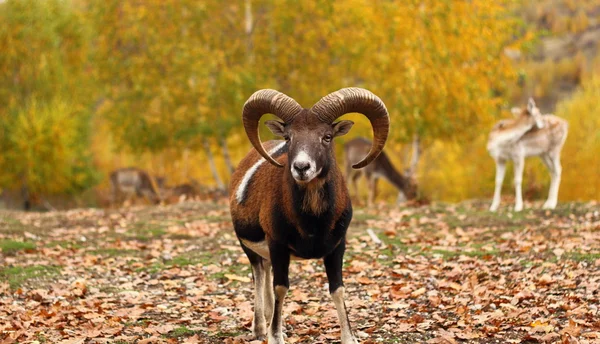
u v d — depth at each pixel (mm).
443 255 10820
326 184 6215
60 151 29078
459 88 24016
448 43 23938
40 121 28500
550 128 14922
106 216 16344
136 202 29453
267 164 6930
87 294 9242
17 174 30031
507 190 23375
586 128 21891
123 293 9250
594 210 14000
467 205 16953
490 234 12398
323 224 6273
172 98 26828
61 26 32219
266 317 7355
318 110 6258
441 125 24312
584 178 21109
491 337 6836
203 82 26219
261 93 6461
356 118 28078
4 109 30281
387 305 8297
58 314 8047
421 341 6887
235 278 9883
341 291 6480
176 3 26844
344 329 6492
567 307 7500
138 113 27891
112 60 27750
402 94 24000
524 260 9898
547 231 12070
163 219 15656
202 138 27719
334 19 27453
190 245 12500
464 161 27078
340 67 27922
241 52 27609
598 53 47969
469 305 8016
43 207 31172
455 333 7004
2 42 30516
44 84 30844
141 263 11016
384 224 14094
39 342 7078
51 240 12852
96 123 37125
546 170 21578
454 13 23953
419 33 23766
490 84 25828
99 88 29375
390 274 9891
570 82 45906
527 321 7180
